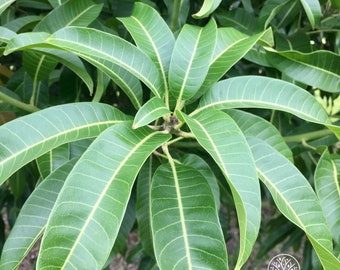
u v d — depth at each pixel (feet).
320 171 1.42
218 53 1.28
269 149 1.20
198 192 1.08
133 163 0.99
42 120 1.09
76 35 1.13
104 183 0.95
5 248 1.13
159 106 1.10
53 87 2.33
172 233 1.03
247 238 0.93
